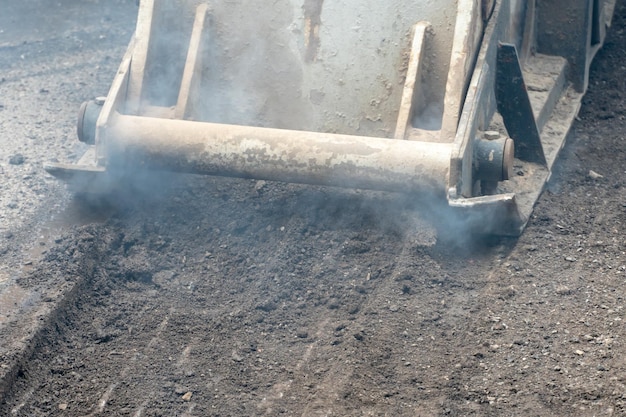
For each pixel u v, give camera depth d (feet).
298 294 19.98
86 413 16.83
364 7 22.29
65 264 20.36
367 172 19.86
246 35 23.08
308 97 22.84
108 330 18.99
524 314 19.17
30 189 24.20
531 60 27.48
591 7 27.84
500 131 22.39
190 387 17.40
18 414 16.84
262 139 20.42
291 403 16.92
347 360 17.93
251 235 21.72
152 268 20.77
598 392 16.88
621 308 19.24
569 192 24.06
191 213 22.47
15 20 36.55
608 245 21.59
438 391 17.12
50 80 31.32
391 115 22.24
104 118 21.08
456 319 19.11
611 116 28.17
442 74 21.88
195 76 22.67
